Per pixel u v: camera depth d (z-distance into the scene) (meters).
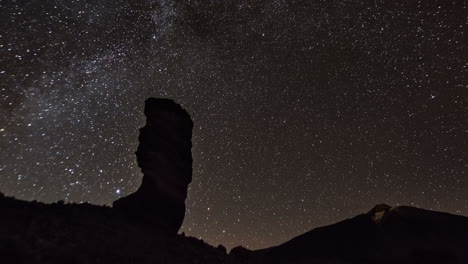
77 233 4.50
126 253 4.64
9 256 3.46
